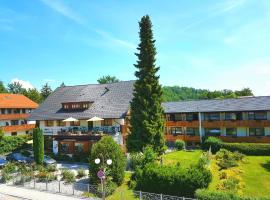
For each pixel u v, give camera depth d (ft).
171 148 180.24
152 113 132.36
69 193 102.53
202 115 186.09
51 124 178.09
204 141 168.86
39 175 120.16
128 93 166.81
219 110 175.94
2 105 210.79
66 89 196.54
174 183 93.71
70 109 174.91
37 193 104.73
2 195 104.99
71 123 171.12
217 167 121.90
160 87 134.62
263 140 159.94
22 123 225.76
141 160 115.03
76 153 155.74
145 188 100.17
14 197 102.37
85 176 121.70
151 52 134.10
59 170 133.90
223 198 80.28
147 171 100.01
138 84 134.51
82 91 187.11
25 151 161.27
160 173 96.43
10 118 213.87
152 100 132.67
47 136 173.58
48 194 102.89
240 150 152.35
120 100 163.84
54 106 184.03
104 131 155.22
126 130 156.97
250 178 109.81
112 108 160.35
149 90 131.85
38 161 140.77
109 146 107.14
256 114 170.09
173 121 193.36
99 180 104.37
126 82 177.27
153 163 105.60
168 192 95.14
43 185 113.70
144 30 134.10
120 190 102.27
